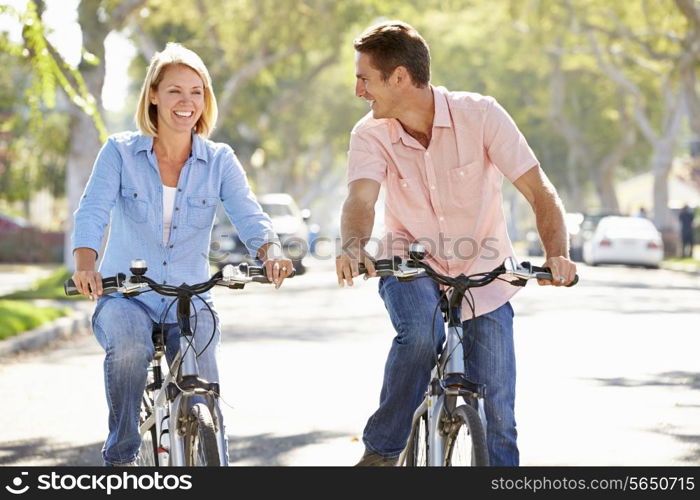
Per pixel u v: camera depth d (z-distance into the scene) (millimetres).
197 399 10672
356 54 11664
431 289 11586
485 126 11680
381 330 35844
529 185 11656
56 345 34062
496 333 11586
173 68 11547
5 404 22234
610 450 16734
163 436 11258
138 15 87812
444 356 10852
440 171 11758
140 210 11633
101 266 11867
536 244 112812
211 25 89312
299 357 28578
